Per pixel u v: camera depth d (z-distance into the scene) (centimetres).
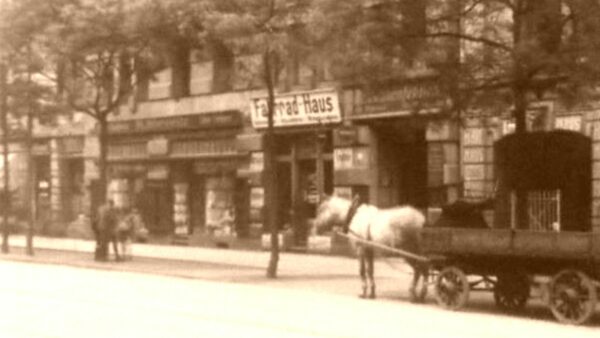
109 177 4459
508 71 2019
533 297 2014
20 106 3619
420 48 2075
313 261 3209
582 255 1712
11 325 1611
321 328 1590
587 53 1894
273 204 2689
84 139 4659
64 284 2475
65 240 4603
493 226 2331
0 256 3584
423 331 1577
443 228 1978
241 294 2231
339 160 3369
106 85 3488
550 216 2319
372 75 2108
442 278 1984
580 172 2130
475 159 2873
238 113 3772
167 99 4153
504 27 2058
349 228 2202
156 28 2977
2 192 5084
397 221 2130
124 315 1767
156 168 4238
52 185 4872
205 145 3981
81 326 1600
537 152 2097
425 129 3055
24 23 3259
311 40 2447
